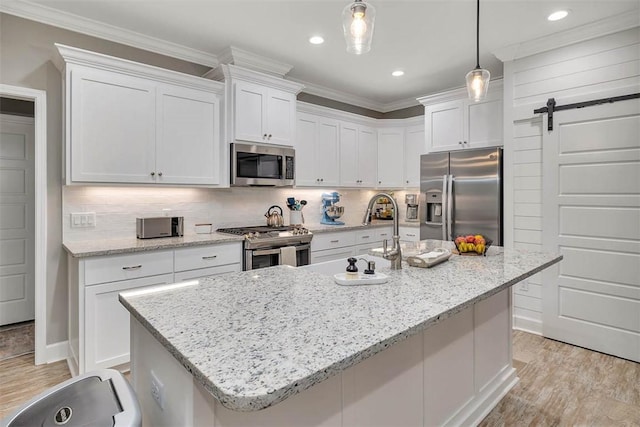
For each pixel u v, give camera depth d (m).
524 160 3.28
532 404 2.16
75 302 2.52
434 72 3.93
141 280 2.60
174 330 1.06
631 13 2.64
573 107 2.95
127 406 0.97
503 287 1.58
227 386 0.75
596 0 2.50
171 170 3.02
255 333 1.04
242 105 3.33
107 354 2.46
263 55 3.45
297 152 4.06
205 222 3.59
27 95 2.63
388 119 4.97
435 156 4.03
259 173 3.47
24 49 2.62
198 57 3.41
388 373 1.42
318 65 3.73
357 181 4.74
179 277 2.79
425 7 2.60
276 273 1.82
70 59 2.51
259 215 4.05
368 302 1.32
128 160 2.78
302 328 1.07
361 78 4.12
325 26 2.89
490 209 3.56
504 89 3.38
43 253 2.72
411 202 4.96
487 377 2.11
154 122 2.91
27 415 0.94
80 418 0.93
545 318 3.18
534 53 3.17
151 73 2.87
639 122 2.66
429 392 1.64
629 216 2.73
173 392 1.07
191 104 3.14
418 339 1.57
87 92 2.59
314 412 1.17
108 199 3.01
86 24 2.81
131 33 2.99
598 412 2.08
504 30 2.95
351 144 4.66
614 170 2.78
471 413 1.93
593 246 2.90
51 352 2.77
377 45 3.24
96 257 2.42
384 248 1.90
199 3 2.57
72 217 2.83
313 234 3.83
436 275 1.73
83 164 2.59
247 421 1.03
